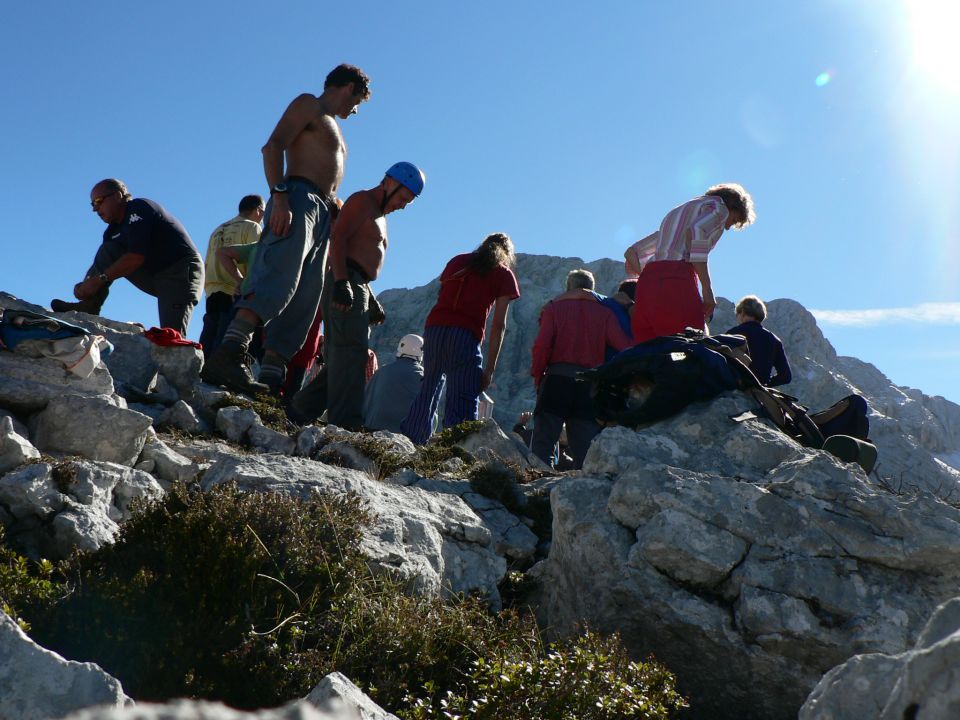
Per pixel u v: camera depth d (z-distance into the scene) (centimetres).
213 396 779
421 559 466
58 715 254
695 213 752
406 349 1062
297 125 804
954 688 206
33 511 441
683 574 463
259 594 388
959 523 454
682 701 403
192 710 267
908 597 441
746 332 881
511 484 678
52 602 355
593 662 377
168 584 381
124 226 948
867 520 462
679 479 489
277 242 789
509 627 433
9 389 588
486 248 897
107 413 575
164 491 528
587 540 500
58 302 920
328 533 441
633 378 649
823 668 432
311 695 283
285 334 839
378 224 886
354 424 875
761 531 463
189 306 945
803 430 626
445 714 339
